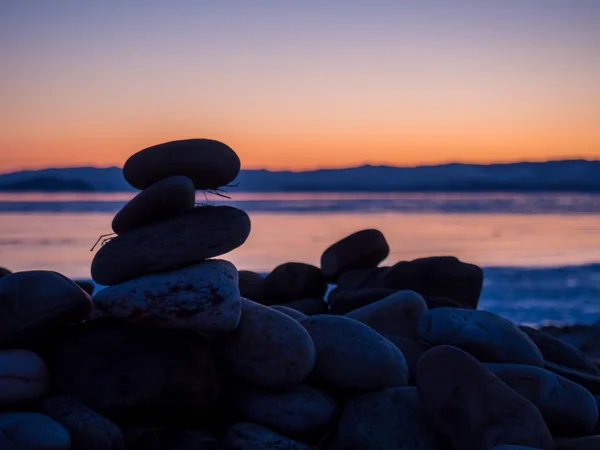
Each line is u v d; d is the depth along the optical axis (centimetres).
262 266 1781
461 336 428
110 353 347
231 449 327
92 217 3875
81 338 354
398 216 4281
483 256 2070
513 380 375
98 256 369
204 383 347
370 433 343
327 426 360
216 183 388
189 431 342
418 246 2398
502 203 6081
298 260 1922
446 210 4975
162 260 360
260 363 353
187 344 354
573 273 1642
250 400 356
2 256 2033
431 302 555
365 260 649
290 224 3519
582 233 2992
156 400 339
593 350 710
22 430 294
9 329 340
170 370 343
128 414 339
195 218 373
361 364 370
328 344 378
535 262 1892
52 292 349
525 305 1170
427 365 342
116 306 342
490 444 316
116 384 338
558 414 364
